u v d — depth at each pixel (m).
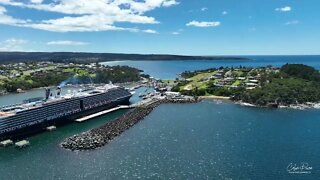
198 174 132.75
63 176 131.25
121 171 135.50
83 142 168.00
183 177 129.88
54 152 161.38
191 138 182.62
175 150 161.50
